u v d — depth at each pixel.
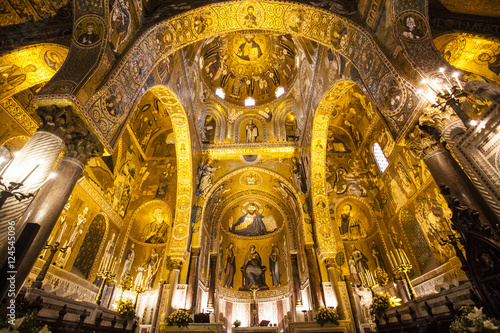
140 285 14.37
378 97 7.09
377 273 14.37
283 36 16.95
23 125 10.27
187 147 14.06
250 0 8.77
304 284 15.13
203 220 15.41
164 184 17.38
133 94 7.45
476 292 4.79
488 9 8.12
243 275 18.23
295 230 17.38
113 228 14.63
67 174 5.27
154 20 8.30
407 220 13.44
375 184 16.27
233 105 19.05
